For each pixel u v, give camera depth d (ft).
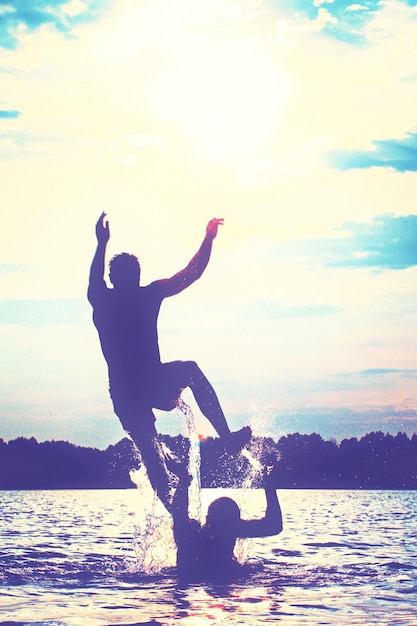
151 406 25.82
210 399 25.64
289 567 28.94
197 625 19.20
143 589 24.29
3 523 52.37
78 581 25.94
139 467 29.78
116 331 25.62
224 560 27.89
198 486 28.66
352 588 24.57
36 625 19.25
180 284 25.82
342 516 61.05
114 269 26.08
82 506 78.95
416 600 22.57
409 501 92.43
